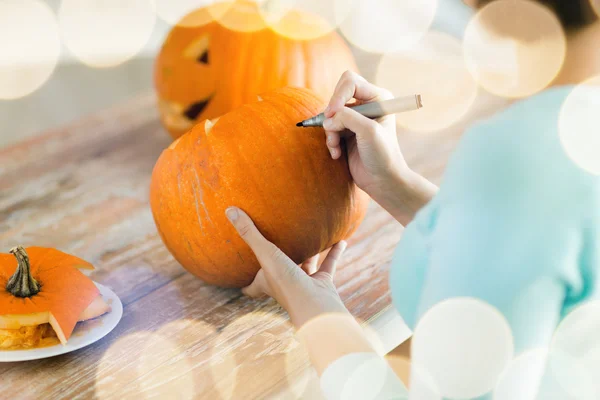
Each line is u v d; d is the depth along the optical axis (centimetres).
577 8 91
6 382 109
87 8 402
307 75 149
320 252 126
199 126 121
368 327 119
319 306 108
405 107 115
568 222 89
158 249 135
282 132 118
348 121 114
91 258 133
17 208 146
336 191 119
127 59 364
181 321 120
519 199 90
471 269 90
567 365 93
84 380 110
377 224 142
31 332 111
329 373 102
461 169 93
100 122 180
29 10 395
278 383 109
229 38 150
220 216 117
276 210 116
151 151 167
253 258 119
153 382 109
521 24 94
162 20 398
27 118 313
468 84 188
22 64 350
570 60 93
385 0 250
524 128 91
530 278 89
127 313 121
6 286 113
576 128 90
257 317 120
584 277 90
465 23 232
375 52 215
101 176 157
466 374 91
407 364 126
